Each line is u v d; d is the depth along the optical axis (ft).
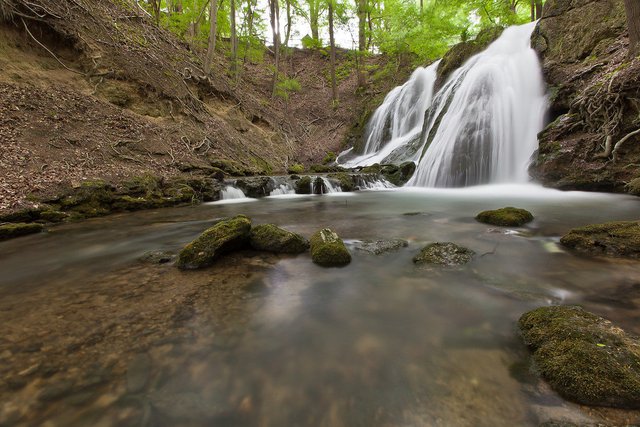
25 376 6.40
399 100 70.85
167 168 34.40
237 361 6.98
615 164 27.66
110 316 8.94
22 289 10.99
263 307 9.56
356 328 8.38
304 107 89.04
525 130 38.14
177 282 11.46
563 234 16.67
